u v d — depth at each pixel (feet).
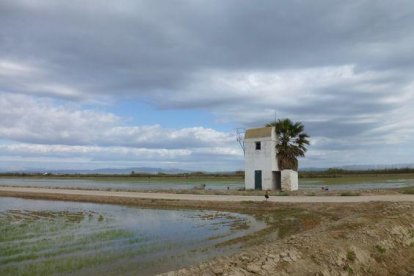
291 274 41.14
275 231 76.13
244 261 42.34
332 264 45.44
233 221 91.45
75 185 284.00
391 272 49.85
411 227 66.90
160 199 138.41
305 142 164.45
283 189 156.46
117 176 558.15
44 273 46.96
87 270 48.39
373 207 96.99
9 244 63.72
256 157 163.84
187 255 56.13
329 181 299.17
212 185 262.88
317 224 81.82
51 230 78.89
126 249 60.08
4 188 221.87
